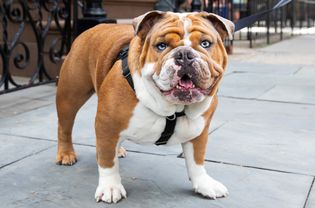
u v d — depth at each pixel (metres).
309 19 20.42
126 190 2.81
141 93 2.33
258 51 10.06
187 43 2.16
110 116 2.47
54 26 6.16
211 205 2.64
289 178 3.03
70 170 3.14
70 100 3.12
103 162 2.65
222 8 9.98
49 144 3.67
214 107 2.55
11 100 5.17
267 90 5.79
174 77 2.09
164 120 2.42
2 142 3.71
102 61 2.76
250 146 3.65
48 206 2.61
